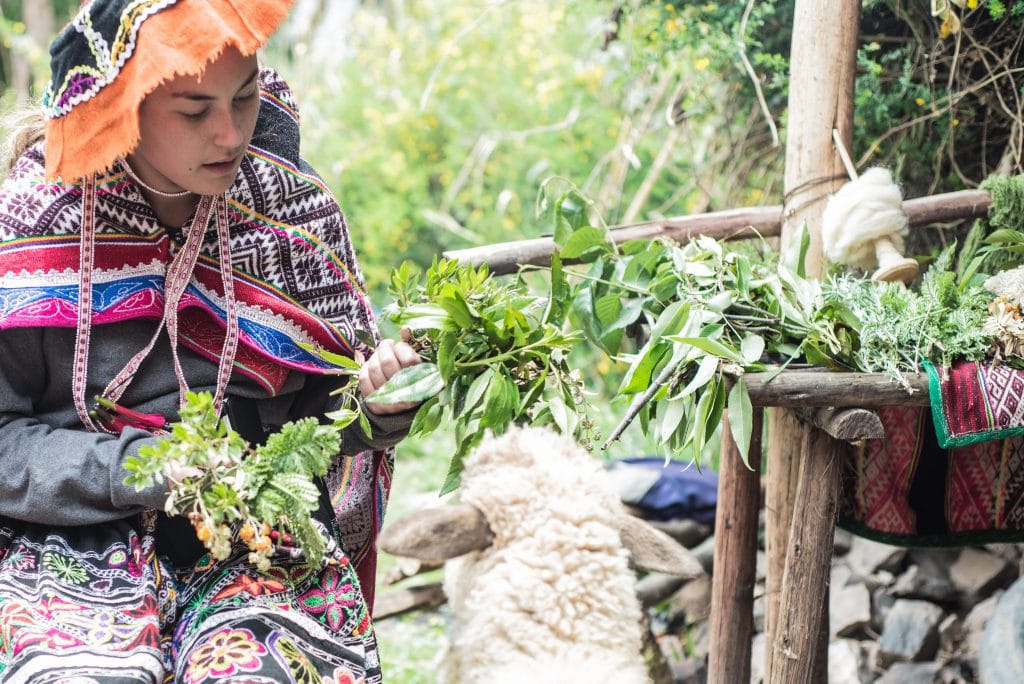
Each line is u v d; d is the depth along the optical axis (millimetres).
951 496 2699
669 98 4539
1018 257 2660
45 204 1875
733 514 2789
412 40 7551
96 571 1841
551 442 2100
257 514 1687
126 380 1946
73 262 1884
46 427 1881
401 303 2100
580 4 5375
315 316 2105
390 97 7465
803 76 2834
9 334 1854
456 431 2102
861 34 3283
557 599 1889
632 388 2213
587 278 2625
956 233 3338
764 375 2148
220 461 1688
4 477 1818
